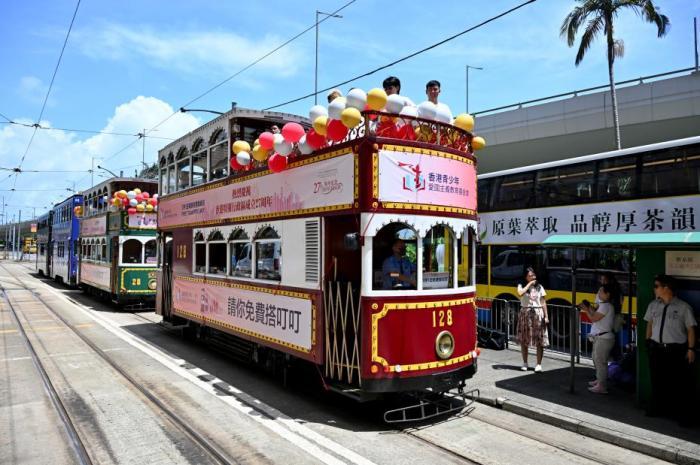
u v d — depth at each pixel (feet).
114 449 18.10
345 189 21.20
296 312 24.23
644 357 21.68
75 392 25.17
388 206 20.49
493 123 79.00
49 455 17.65
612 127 67.46
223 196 32.24
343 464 16.79
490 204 42.60
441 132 22.62
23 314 54.08
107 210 62.59
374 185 20.33
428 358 20.86
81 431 19.83
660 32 61.16
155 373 29.27
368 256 20.29
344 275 23.22
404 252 22.33
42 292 79.25
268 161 26.48
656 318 20.54
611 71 64.28
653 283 21.45
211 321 33.42
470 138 24.23
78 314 54.60
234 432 19.80
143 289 57.36
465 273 23.94
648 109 63.77
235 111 31.07
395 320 20.33
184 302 38.37
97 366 30.83
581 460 17.40
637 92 64.44
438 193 21.79
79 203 82.12
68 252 84.38
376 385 19.88
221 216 32.37
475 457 17.52
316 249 22.98
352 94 20.61
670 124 63.62
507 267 41.09
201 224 35.63
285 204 25.34
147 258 58.08
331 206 22.00
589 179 34.50
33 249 254.68
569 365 30.17
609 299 24.38
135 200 56.49
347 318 21.56
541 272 38.37
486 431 20.16
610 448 18.51
